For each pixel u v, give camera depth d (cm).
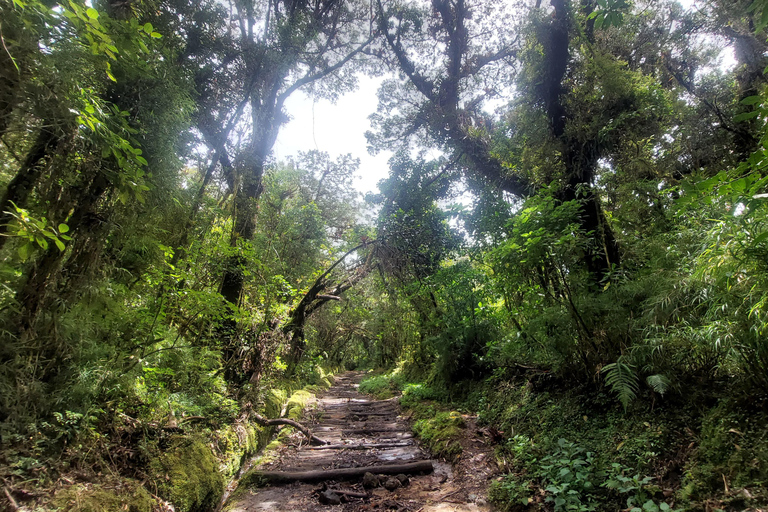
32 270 204
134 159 205
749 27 542
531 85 537
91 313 244
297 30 669
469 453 384
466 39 878
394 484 339
